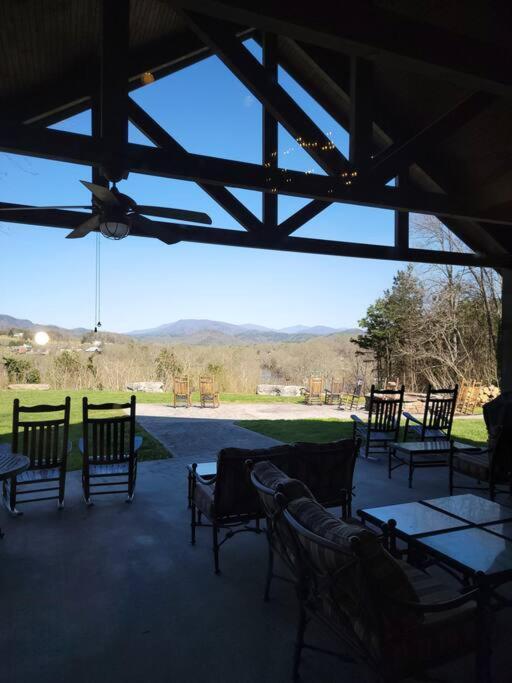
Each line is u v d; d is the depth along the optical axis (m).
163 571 3.34
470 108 5.91
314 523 1.95
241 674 2.29
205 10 3.39
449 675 2.28
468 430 9.45
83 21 5.25
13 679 2.24
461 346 17.45
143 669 2.32
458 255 8.25
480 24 5.90
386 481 5.70
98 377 15.77
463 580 2.75
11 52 5.29
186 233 6.22
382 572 1.69
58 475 4.51
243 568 3.41
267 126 5.96
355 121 5.65
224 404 13.03
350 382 18.47
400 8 6.01
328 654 2.22
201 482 3.62
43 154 4.32
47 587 3.10
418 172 8.10
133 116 5.16
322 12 3.57
